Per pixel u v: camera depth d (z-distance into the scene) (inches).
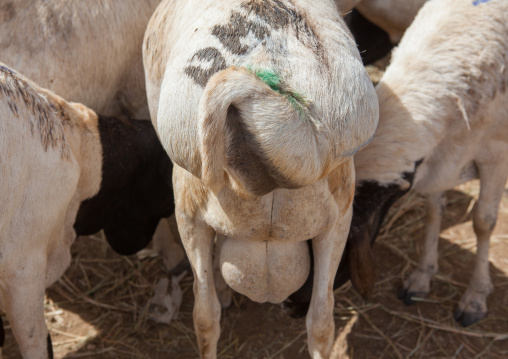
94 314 165.9
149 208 152.9
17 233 117.0
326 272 113.2
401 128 132.0
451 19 140.9
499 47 138.6
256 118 78.2
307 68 89.0
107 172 138.9
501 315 163.9
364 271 131.3
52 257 135.3
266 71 86.9
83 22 150.3
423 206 202.7
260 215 100.6
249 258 110.6
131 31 159.0
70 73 149.8
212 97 75.6
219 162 79.3
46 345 129.9
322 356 119.6
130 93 169.0
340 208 109.0
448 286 173.5
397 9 194.2
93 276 178.5
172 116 88.5
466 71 135.9
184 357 154.0
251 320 163.3
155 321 163.5
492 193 153.5
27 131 114.7
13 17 144.0
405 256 183.2
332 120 87.8
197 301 116.0
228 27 93.8
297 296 129.6
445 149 143.2
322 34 94.6
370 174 130.6
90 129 136.1
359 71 93.4
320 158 86.7
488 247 160.7
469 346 155.9
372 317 164.1
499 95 139.3
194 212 107.7
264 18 94.3
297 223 102.4
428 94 135.0
